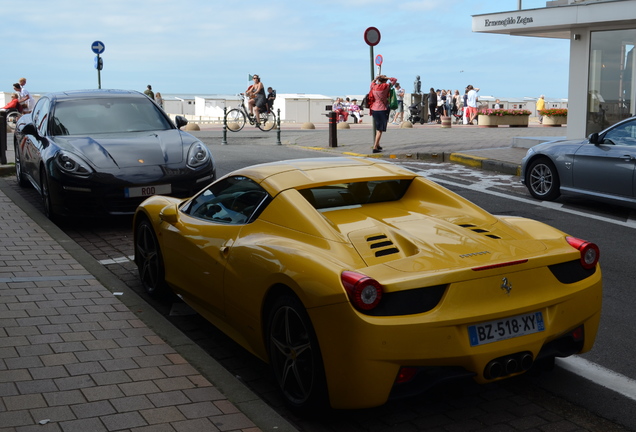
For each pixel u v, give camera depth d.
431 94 35.66
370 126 31.58
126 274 6.49
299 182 4.38
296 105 39.75
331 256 3.63
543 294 3.63
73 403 3.68
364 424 3.71
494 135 22.11
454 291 3.40
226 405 3.72
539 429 3.65
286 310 3.74
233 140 21.02
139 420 3.51
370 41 16.83
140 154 8.30
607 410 3.87
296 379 3.73
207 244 4.59
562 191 10.12
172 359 4.33
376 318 3.28
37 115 10.14
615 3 14.17
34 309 5.22
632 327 5.14
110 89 10.28
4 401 3.69
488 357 3.44
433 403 3.95
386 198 4.59
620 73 14.95
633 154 9.12
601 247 7.57
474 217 4.30
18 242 7.33
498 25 16.58
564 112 30.25
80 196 7.90
